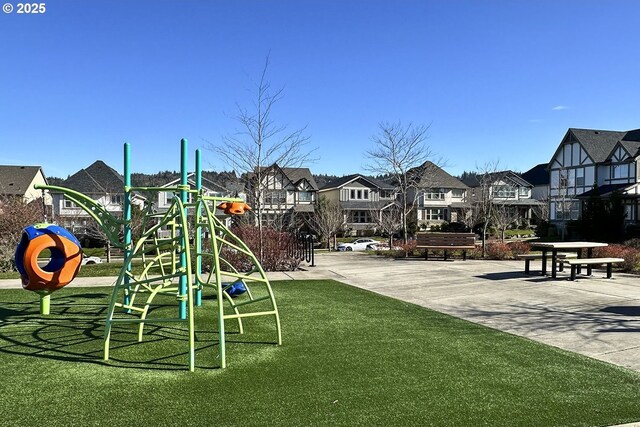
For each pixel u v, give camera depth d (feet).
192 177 73.26
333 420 12.12
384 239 142.51
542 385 14.62
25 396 13.60
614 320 23.17
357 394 13.83
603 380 15.07
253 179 62.23
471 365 16.48
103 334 20.35
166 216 19.74
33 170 159.53
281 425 11.84
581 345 18.97
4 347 18.44
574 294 30.12
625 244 63.41
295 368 16.05
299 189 172.14
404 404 13.15
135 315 24.31
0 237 50.01
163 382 14.69
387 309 25.84
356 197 183.42
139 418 12.19
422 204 177.27
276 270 42.63
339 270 42.96
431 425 11.89
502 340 19.65
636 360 17.08
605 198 108.78
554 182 154.71
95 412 12.54
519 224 172.24
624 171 130.52
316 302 27.76
